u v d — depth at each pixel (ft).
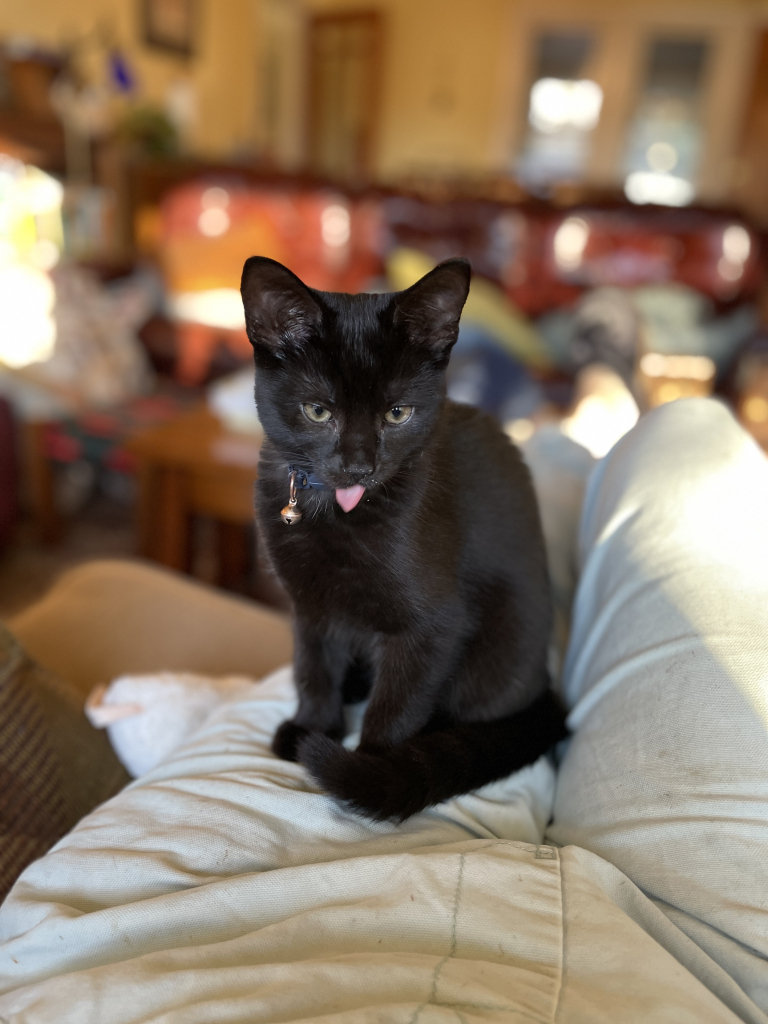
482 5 19.86
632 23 19.20
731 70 18.86
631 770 2.12
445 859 1.93
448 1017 1.45
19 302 8.79
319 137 21.59
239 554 7.62
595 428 6.51
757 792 1.85
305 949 1.77
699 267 11.45
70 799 2.84
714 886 1.81
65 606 4.32
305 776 2.48
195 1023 1.49
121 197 12.70
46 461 8.09
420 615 2.64
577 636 3.09
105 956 1.86
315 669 2.95
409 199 12.04
